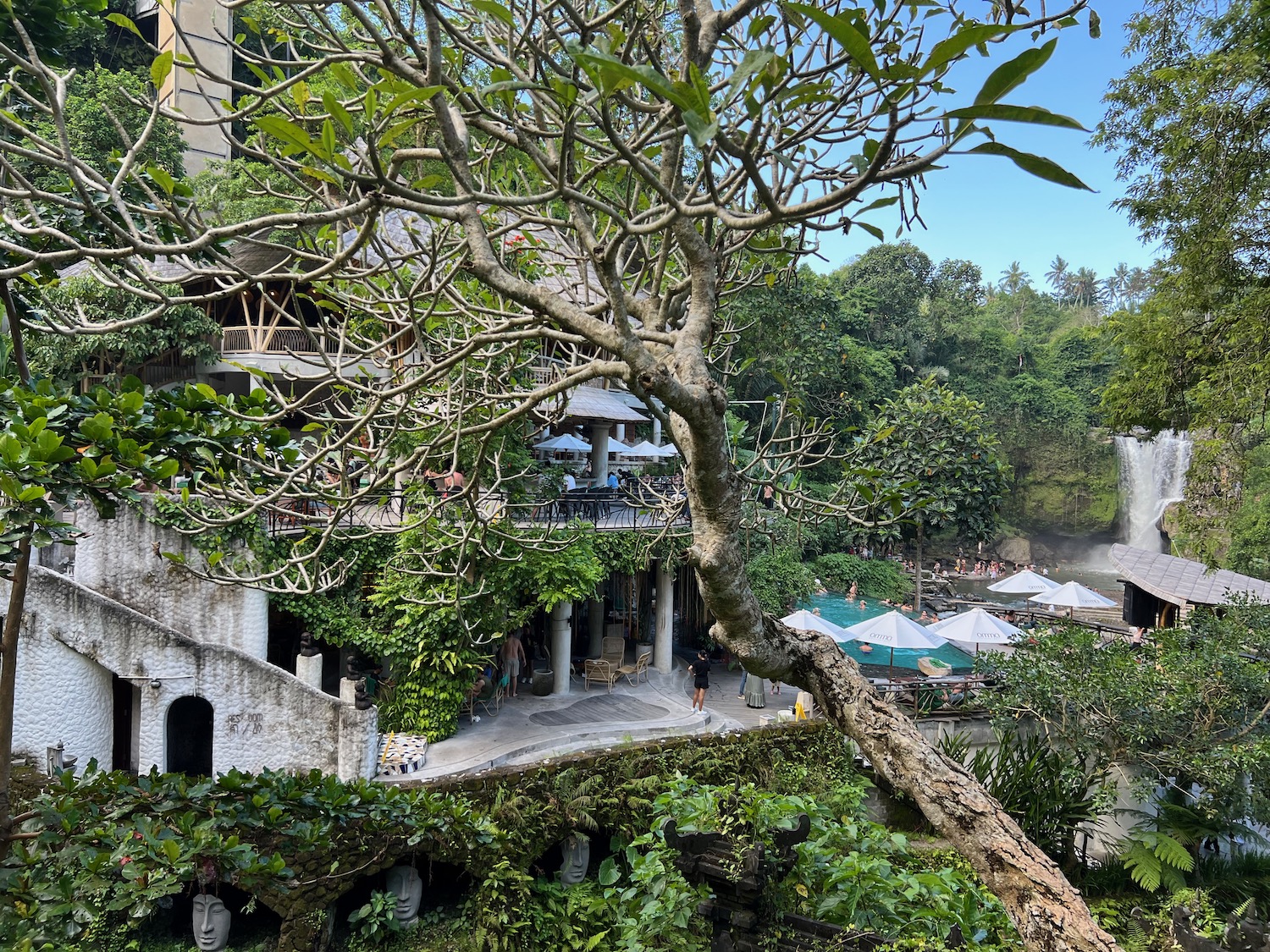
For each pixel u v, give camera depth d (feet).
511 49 10.07
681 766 28.40
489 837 23.09
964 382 152.46
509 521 41.11
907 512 14.38
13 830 15.29
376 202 7.82
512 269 15.96
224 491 12.94
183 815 17.87
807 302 81.76
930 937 16.72
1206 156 37.47
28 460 11.07
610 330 8.82
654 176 7.22
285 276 9.07
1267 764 31.89
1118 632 55.57
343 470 12.93
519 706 48.26
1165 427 47.70
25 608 33.40
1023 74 5.24
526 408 11.78
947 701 42.22
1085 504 143.74
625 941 19.12
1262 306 37.63
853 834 20.66
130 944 23.12
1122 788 36.91
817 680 10.82
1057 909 8.93
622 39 7.72
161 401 13.76
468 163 9.36
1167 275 43.06
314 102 12.63
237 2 9.08
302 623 45.21
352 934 23.70
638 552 49.11
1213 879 33.19
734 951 16.88
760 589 65.16
